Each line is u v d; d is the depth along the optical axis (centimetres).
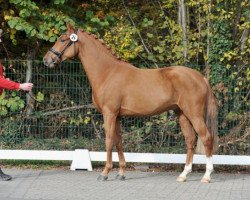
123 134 1355
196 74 1091
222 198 930
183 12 1391
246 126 1318
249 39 1323
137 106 1091
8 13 1417
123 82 1095
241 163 1237
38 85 1406
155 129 1355
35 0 1455
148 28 1493
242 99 1324
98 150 1352
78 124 1396
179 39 1381
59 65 1395
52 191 981
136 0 1555
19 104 1362
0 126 1395
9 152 1265
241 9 1381
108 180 1112
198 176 1188
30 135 1397
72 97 1399
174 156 1249
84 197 928
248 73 1310
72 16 1470
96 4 1537
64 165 1327
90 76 1116
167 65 1402
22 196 932
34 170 1245
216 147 1105
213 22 1347
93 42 1119
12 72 1416
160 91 1084
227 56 1317
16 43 1473
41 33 1359
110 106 1093
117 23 1455
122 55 1387
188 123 1120
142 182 1093
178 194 965
